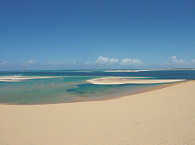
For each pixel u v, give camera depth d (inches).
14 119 363.6
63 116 381.7
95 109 438.0
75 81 1644.9
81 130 290.5
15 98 728.3
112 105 480.1
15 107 488.1
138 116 355.9
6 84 1381.6
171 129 269.4
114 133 269.7
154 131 266.7
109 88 1037.2
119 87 1074.7
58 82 1556.3
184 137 236.4
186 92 608.1
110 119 345.4
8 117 379.6
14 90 999.6
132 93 808.3
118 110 416.5
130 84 1246.3
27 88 1092.5
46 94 834.2
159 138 240.1
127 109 422.0
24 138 264.5
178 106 417.4
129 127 292.7
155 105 448.1
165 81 1455.5
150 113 372.5
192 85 753.0
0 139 262.4
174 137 239.1
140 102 502.0
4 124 331.9
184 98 512.4
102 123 323.0
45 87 1143.6
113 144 231.8
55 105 509.4
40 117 377.1
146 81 1475.1
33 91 949.8
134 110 408.8
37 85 1288.1
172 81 1446.9
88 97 730.8
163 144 221.0
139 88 993.5
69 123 331.0
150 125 295.3
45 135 274.5
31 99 701.9
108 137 255.9
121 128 290.4
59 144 240.1
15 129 303.6
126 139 244.8
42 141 252.2
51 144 241.3
